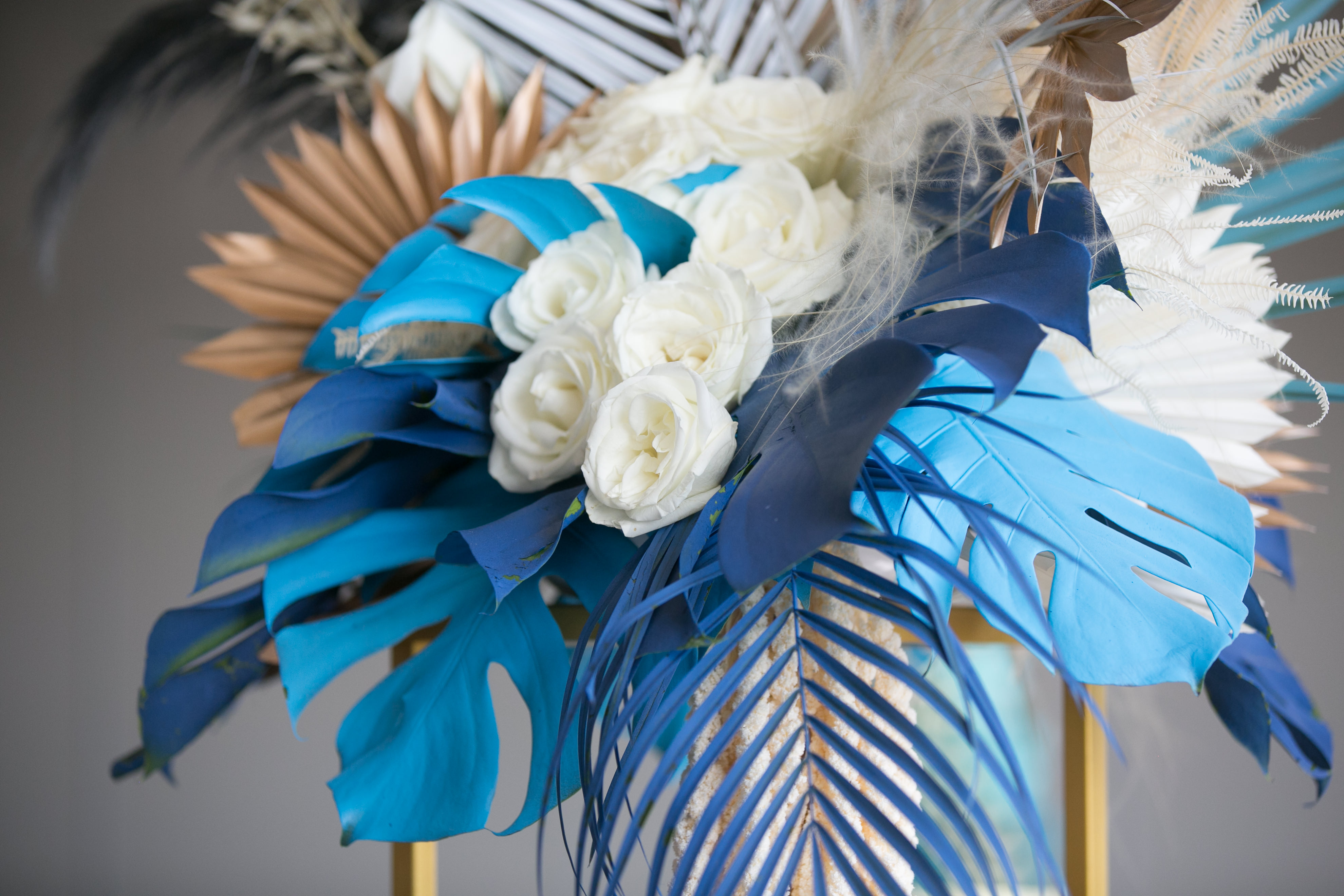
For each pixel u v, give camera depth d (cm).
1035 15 68
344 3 114
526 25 101
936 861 96
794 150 78
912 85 71
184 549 225
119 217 228
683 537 66
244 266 94
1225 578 67
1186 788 166
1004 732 57
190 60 127
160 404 228
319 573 76
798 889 69
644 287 71
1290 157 75
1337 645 170
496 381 79
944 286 65
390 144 95
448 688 74
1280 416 79
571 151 86
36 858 218
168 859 213
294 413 75
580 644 66
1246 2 72
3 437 230
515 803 185
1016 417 70
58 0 228
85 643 224
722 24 97
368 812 72
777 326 73
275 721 212
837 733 65
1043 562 75
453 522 78
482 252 83
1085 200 68
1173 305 70
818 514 59
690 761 71
